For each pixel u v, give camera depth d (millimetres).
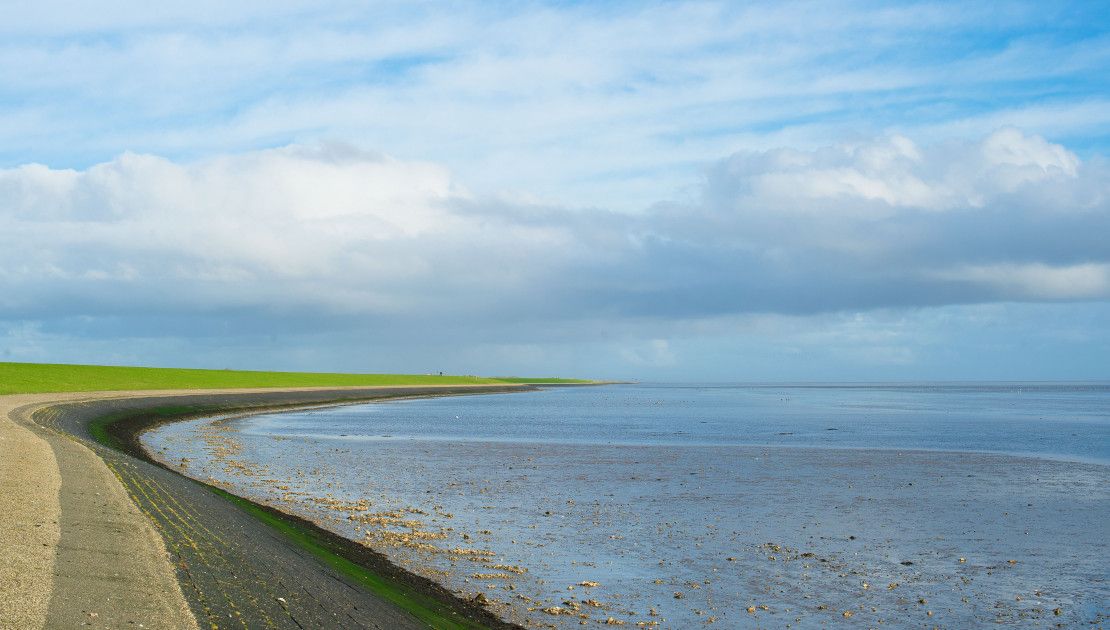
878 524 33875
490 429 91875
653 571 26125
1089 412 135000
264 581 19609
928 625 21156
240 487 42312
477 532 31828
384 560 26625
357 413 128750
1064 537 31406
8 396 89375
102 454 41531
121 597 16188
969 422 106375
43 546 19250
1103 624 21250
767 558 27938
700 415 127375
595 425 100438
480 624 20359
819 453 63188
